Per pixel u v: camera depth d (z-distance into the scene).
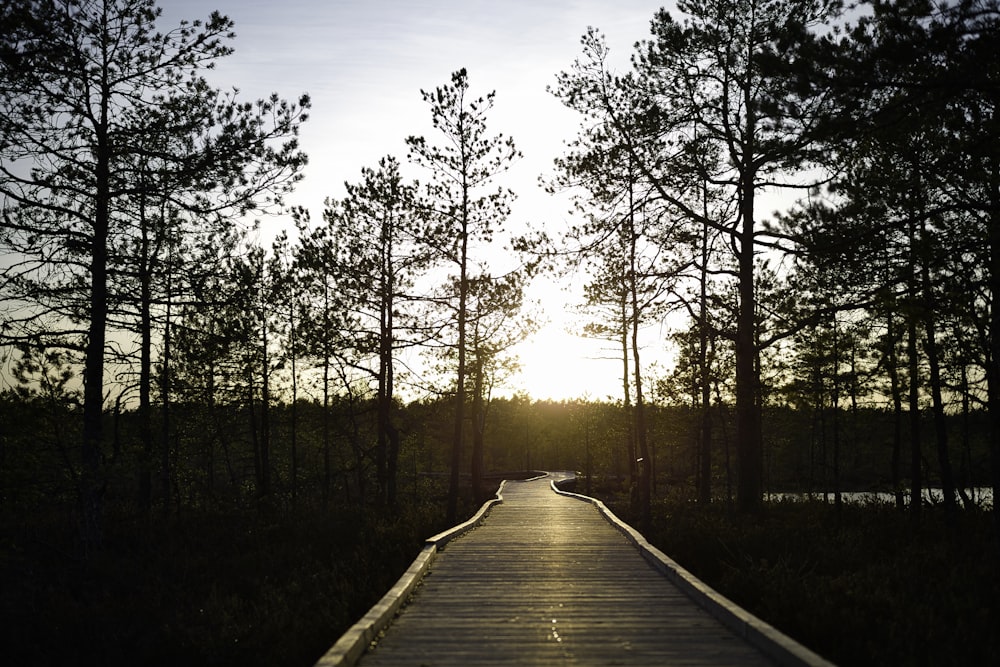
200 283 18.70
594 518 26.23
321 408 33.44
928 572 13.22
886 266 13.93
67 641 12.91
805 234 14.78
